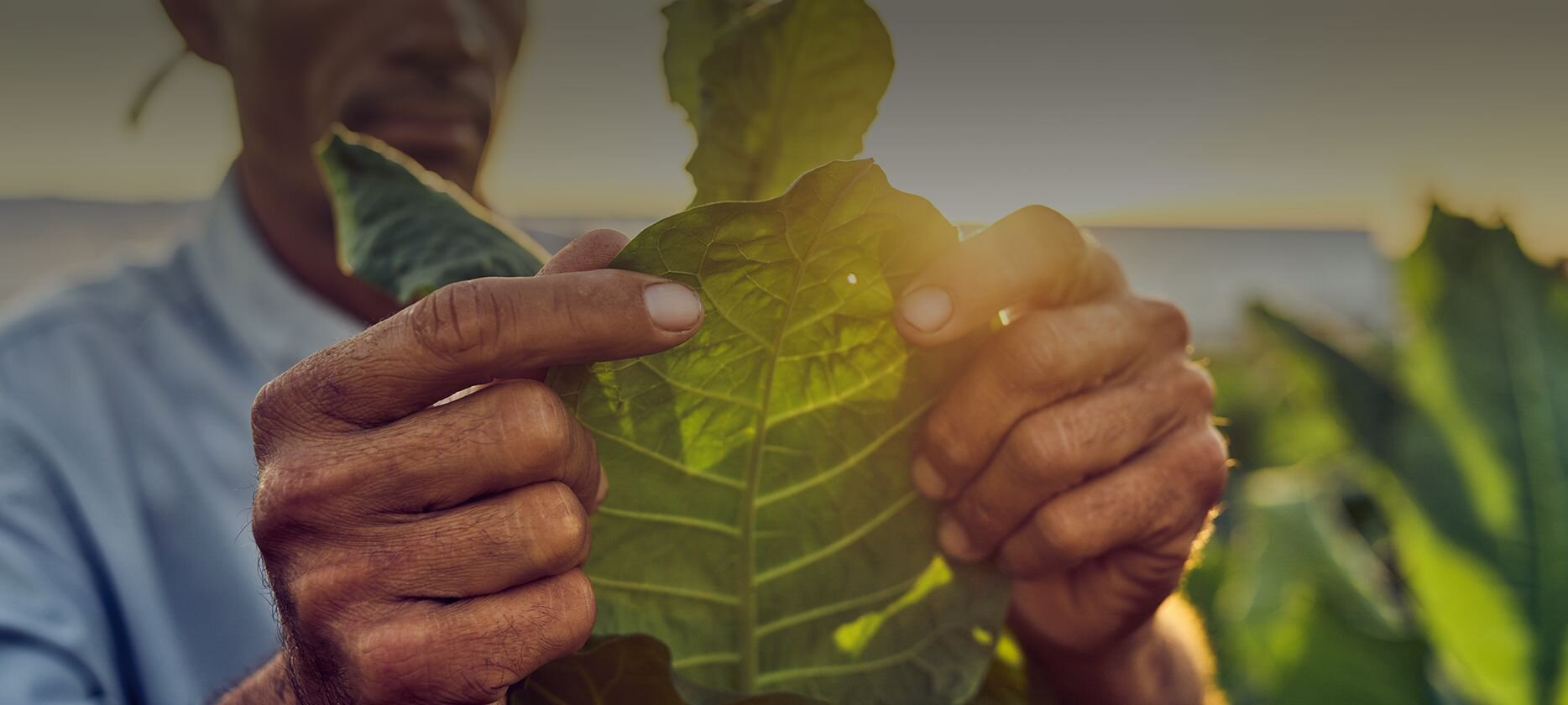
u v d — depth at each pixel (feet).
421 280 1.44
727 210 1.17
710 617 1.38
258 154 3.12
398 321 1.21
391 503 1.22
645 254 1.20
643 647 1.28
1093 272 1.51
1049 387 1.40
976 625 1.45
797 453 1.36
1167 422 1.51
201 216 3.69
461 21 2.85
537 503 1.21
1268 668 2.62
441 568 1.22
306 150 3.04
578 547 1.23
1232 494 4.54
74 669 2.56
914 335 1.29
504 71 3.15
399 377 1.20
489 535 1.21
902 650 1.42
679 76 1.52
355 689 1.22
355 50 2.79
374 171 1.56
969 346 1.38
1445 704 2.40
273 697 1.43
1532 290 2.68
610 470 1.31
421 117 2.81
